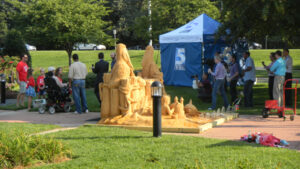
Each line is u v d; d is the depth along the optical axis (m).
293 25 13.15
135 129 8.83
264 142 6.88
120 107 9.59
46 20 24.73
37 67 35.19
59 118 11.17
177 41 18.56
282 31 13.24
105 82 9.87
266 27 14.27
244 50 19.00
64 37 24.73
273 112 11.18
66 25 24.22
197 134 8.20
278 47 51.91
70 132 8.24
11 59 22.12
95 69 12.70
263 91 17.09
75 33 25.22
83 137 7.66
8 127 9.05
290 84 12.83
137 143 7.00
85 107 12.31
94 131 8.33
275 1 11.26
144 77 10.95
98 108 12.93
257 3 12.46
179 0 24.14
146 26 25.03
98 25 26.52
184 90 17.31
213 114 10.20
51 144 6.27
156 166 5.47
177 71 19.33
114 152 6.34
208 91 13.87
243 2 12.87
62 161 6.07
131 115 9.45
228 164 5.40
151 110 9.61
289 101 12.84
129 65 9.95
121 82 9.59
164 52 20.12
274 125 9.20
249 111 11.53
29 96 13.26
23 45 25.59
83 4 25.59
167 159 5.86
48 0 24.56
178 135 7.87
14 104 15.09
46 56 42.94
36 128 9.00
